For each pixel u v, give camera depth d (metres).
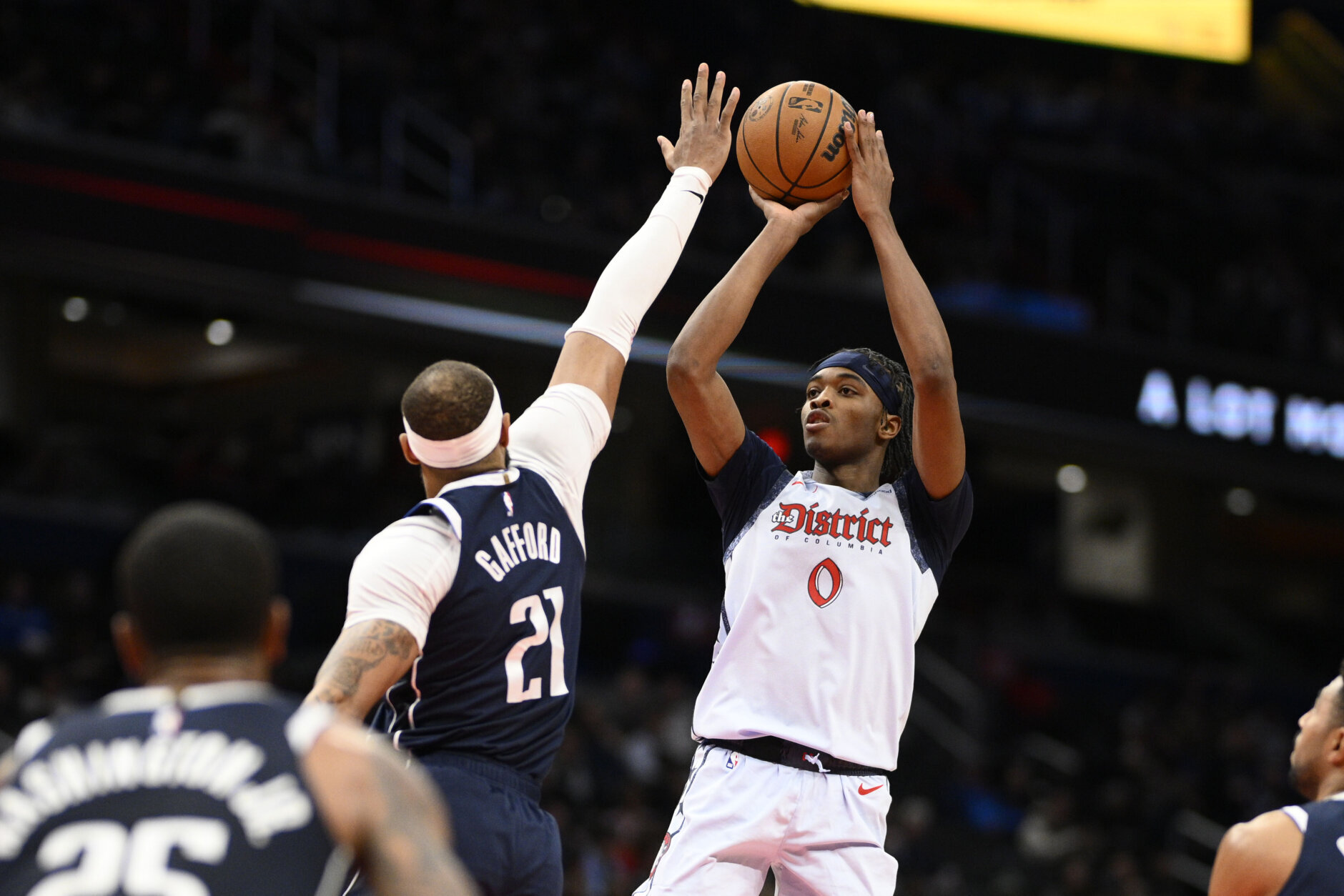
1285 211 38.94
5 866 3.17
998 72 41.94
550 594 5.52
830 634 6.14
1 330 32.44
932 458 6.23
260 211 25.59
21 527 24.95
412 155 28.78
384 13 32.81
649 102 34.44
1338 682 5.85
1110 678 35.00
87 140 24.23
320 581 27.38
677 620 29.75
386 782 3.36
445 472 5.59
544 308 28.12
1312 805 5.53
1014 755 29.70
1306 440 33.41
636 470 38.28
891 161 34.50
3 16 26.58
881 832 6.18
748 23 36.53
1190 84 41.22
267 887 3.15
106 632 23.80
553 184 30.33
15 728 20.08
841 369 6.43
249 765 3.29
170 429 36.25
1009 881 24.45
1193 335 34.25
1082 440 31.58
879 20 40.44
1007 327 30.97
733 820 6.05
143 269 24.69
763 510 6.37
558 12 35.25
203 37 28.50
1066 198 36.66
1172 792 28.17
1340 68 43.50
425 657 5.29
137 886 3.11
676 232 6.48
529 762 5.39
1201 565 43.78
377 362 38.12
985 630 35.78
